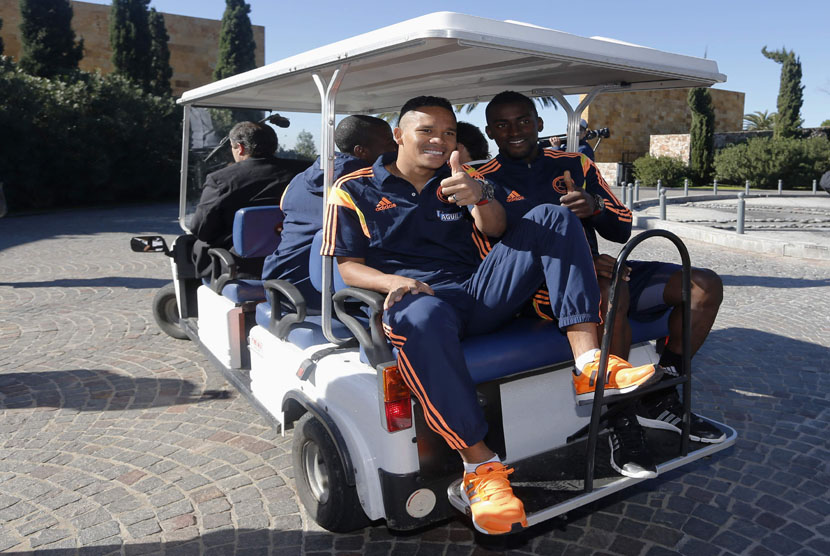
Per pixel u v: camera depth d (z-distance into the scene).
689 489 2.98
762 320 5.83
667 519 2.75
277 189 4.09
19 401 4.18
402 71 2.97
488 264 2.45
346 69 2.42
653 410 2.69
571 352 2.55
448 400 2.12
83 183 20.34
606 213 3.02
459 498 2.27
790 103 34.19
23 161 18.69
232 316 3.75
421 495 2.30
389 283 2.32
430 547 2.60
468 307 2.46
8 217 16.88
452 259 2.61
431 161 2.46
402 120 2.48
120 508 2.93
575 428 2.65
